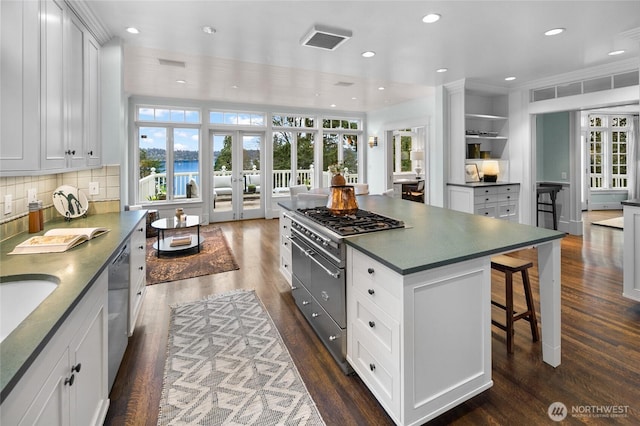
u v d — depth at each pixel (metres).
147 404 1.78
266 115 7.52
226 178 7.38
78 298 1.16
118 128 2.98
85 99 2.46
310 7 2.58
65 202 2.57
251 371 2.07
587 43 3.37
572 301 3.03
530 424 1.63
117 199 2.99
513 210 5.24
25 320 0.99
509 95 5.30
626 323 2.61
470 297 1.68
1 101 1.54
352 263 1.91
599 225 6.51
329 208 2.63
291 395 1.85
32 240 1.81
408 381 1.50
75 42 2.29
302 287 2.75
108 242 1.93
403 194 8.45
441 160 5.25
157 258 4.51
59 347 1.06
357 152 8.73
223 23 2.83
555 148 5.94
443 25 2.93
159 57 4.04
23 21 1.63
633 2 2.54
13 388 0.75
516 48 3.47
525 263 2.28
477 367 1.73
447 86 5.11
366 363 1.81
